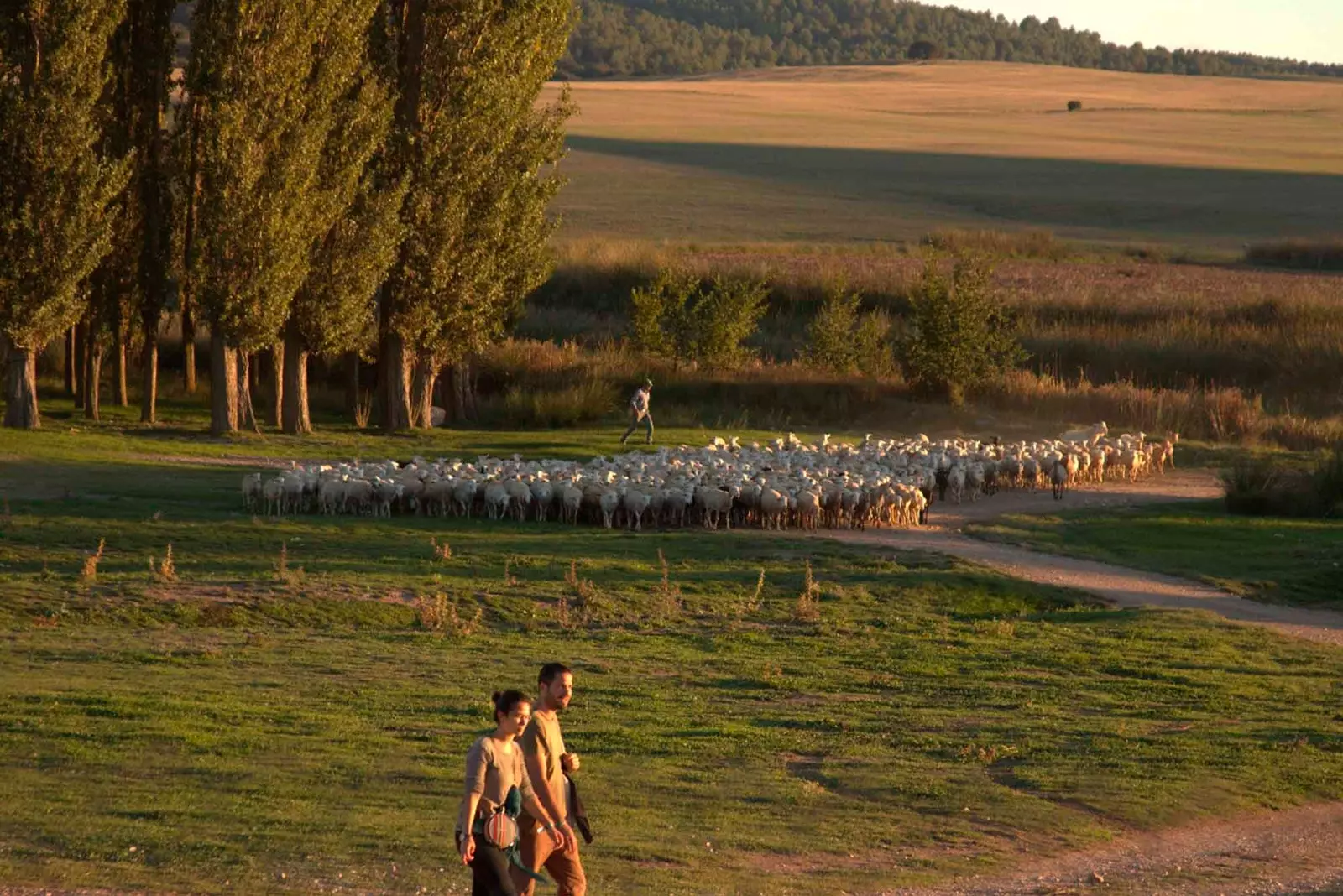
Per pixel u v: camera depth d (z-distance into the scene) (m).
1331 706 22.52
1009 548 37.72
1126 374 77.06
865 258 103.12
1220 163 162.75
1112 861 14.92
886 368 76.19
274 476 42.56
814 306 92.00
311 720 18.67
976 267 71.25
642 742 18.62
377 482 37.88
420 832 14.16
